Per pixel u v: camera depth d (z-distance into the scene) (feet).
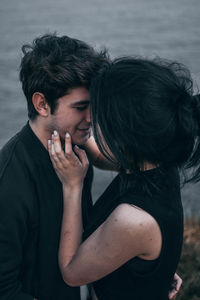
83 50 5.99
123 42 112.37
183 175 5.75
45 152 6.26
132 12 226.79
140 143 5.16
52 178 6.31
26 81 6.15
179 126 5.16
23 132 6.24
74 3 300.81
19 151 6.06
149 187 5.45
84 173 6.37
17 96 53.42
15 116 44.16
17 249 5.93
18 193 5.86
